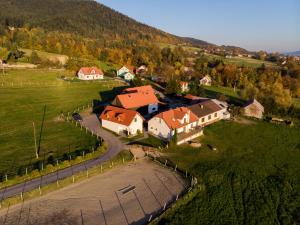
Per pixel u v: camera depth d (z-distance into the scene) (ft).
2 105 261.03
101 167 158.92
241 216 127.54
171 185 149.18
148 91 288.51
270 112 308.19
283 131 249.34
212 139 219.61
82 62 507.71
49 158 165.27
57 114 248.93
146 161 174.50
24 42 587.68
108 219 119.65
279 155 199.72
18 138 192.44
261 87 456.45
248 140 224.12
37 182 139.85
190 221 121.19
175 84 350.84
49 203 127.13
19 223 113.29
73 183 143.95
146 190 142.82
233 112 287.28
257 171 172.96
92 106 279.28
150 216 122.31
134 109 254.06
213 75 539.29
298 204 140.36
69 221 116.67
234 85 501.97
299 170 178.50
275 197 145.07
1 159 160.76
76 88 352.49
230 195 143.54
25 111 251.39
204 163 178.09
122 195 137.18
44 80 378.53
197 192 143.33
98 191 139.03
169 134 207.51
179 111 224.53
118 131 214.48
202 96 354.13
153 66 592.60
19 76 383.65
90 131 210.79
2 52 462.19
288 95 417.49
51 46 593.42
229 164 179.22
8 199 124.67
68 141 191.21
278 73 547.08
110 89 359.66
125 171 160.45
